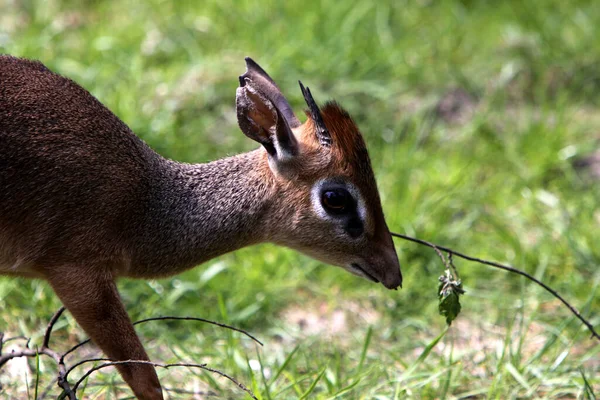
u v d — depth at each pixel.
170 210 9.15
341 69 15.13
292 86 14.70
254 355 10.66
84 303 8.62
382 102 14.99
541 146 14.15
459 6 17.41
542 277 11.85
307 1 16.34
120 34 15.26
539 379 10.03
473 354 10.60
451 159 13.97
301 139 9.30
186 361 10.23
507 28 16.84
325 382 9.83
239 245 9.51
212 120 13.98
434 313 11.58
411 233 12.25
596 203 13.27
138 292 11.18
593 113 15.72
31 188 8.44
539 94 15.84
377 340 11.16
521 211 13.20
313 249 9.46
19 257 8.59
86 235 8.57
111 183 8.69
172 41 15.38
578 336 11.02
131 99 13.50
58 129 8.59
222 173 9.42
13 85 8.63
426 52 16.14
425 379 9.98
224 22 15.84
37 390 9.13
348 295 11.86
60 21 15.61
